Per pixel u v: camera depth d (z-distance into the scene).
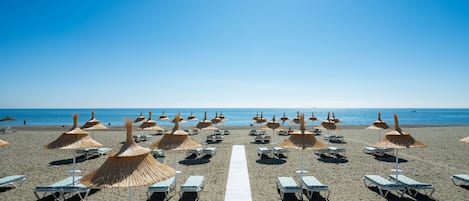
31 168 11.88
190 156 14.52
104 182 4.24
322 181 9.80
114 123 55.69
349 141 20.89
